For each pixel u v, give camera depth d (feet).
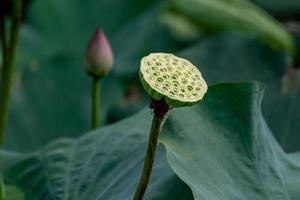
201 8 9.61
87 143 6.46
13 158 6.62
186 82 4.86
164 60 4.95
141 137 6.27
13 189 6.33
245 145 5.79
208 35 9.79
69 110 9.30
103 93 9.36
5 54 7.68
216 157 5.65
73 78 9.46
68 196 6.13
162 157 5.85
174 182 5.61
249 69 8.39
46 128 9.16
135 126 6.40
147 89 4.83
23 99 9.18
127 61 9.73
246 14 9.38
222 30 9.61
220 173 5.58
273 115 8.00
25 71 9.33
